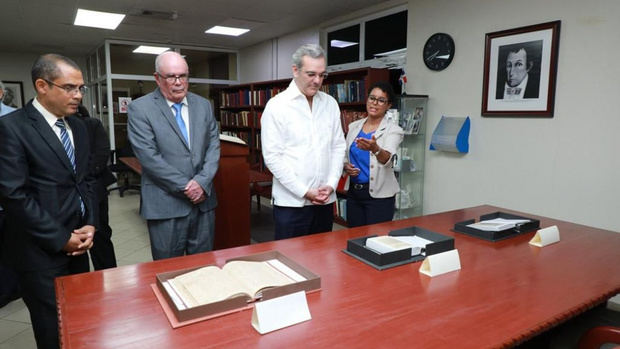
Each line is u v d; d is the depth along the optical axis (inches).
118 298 44.1
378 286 48.6
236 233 123.1
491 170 137.7
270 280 46.0
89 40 273.1
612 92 106.0
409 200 165.0
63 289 46.3
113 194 264.8
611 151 107.4
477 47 138.6
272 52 275.1
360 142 83.7
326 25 221.9
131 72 289.3
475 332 38.3
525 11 123.9
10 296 104.9
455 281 50.4
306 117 80.4
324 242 65.5
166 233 77.0
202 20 217.9
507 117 131.4
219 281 45.3
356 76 194.2
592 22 108.7
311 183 81.5
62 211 63.4
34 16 206.5
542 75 120.3
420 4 158.2
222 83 320.8
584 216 114.3
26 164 59.8
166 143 74.9
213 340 36.2
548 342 55.2
